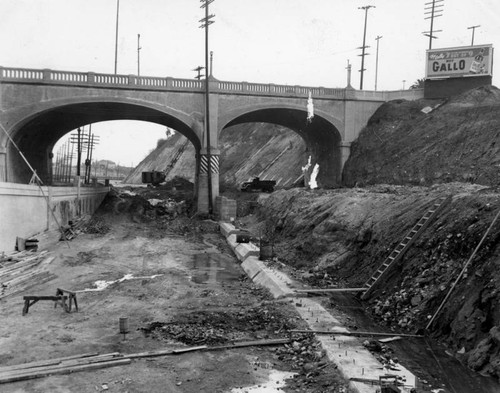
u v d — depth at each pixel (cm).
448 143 3531
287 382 1190
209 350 1405
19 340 1485
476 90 4153
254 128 9831
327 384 1146
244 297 2031
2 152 3797
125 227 4188
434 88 4562
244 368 1273
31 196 3066
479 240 1482
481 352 1195
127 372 1249
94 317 1736
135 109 4325
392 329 1545
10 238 2756
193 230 4106
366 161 4359
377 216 2262
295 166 6412
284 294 1942
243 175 8088
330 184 4694
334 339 1442
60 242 3291
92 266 2677
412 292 1631
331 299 1897
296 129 5475
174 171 10300
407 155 3859
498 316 1220
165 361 1324
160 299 1994
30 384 1173
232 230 3716
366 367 1204
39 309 1836
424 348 1348
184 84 4322
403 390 1049
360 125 4797
